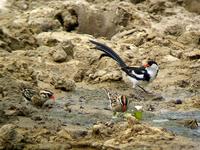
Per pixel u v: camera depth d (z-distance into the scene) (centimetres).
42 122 1402
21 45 2428
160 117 1538
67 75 2120
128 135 1243
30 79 1905
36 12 2858
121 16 2811
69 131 1273
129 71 1912
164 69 2239
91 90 1917
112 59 2156
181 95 1895
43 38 2523
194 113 1605
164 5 3022
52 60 2239
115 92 1883
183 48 2569
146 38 2600
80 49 2273
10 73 1911
